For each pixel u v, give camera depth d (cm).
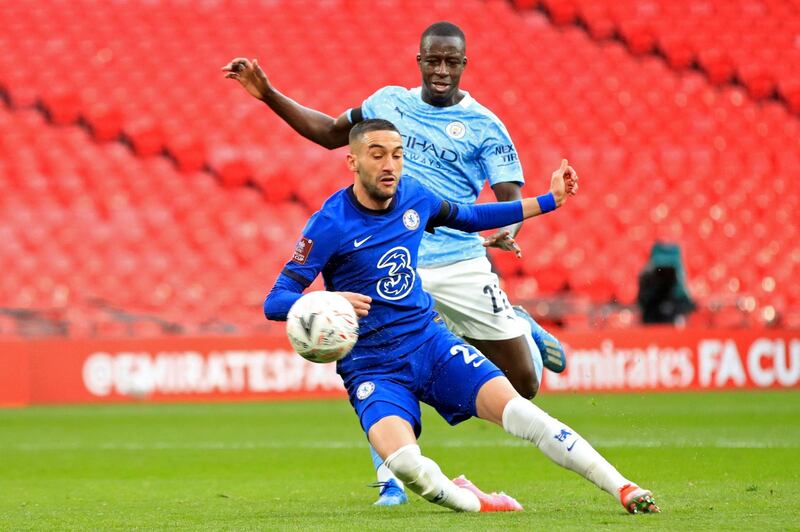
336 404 5828
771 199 8344
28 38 8419
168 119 8112
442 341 2106
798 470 3031
